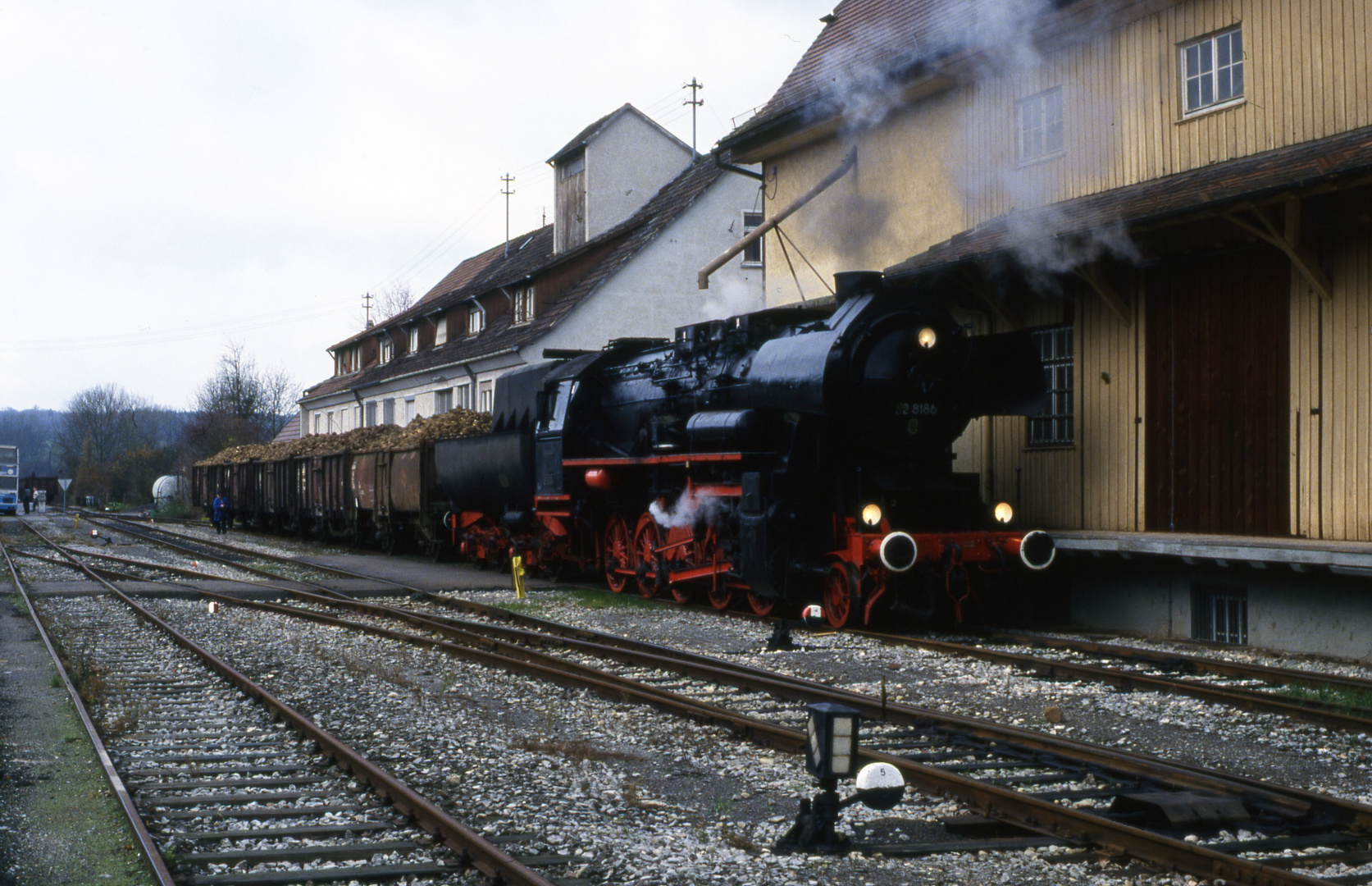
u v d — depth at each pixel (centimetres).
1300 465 1099
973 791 575
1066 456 1370
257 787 639
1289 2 1142
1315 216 1057
